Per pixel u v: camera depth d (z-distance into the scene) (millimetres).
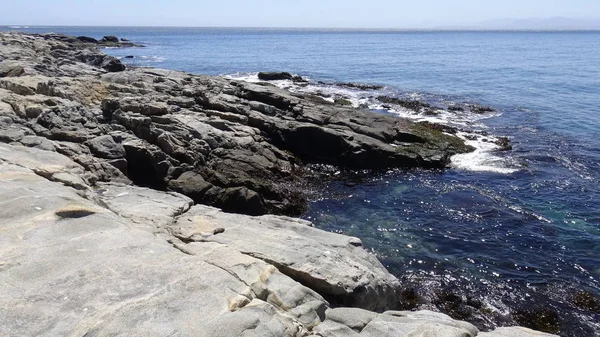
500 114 32469
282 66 64500
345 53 90562
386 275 9789
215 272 7098
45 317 5590
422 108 33844
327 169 21031
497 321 10594
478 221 15906
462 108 34031
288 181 18891
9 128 14898
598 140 25656
